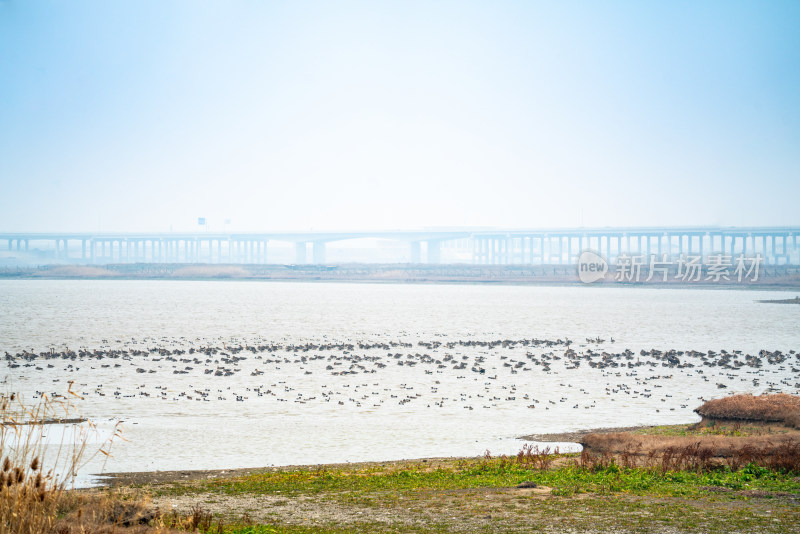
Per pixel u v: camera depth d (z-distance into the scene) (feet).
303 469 130.93
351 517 87.51
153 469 131.34
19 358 290.15
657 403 207.10
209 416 183.83
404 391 224.74
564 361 297.12
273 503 96.99
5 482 59.31
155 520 72.38
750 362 287.48
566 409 197.67
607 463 117.08
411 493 102.12
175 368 266.77
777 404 164.96
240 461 139.64
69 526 61.52
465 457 143.64
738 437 134.82
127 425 170.60
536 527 79.56
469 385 237.04
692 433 150.41
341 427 173.17
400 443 156.76
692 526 78.02
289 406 198.80
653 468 111.96
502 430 171.01
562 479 107.86
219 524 77.51
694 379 250.57
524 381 245.65
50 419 168.86
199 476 125.70
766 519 80.53
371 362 290.15
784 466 109.19
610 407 200.75
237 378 245.86
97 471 128.16
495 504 91.76
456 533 78.33
